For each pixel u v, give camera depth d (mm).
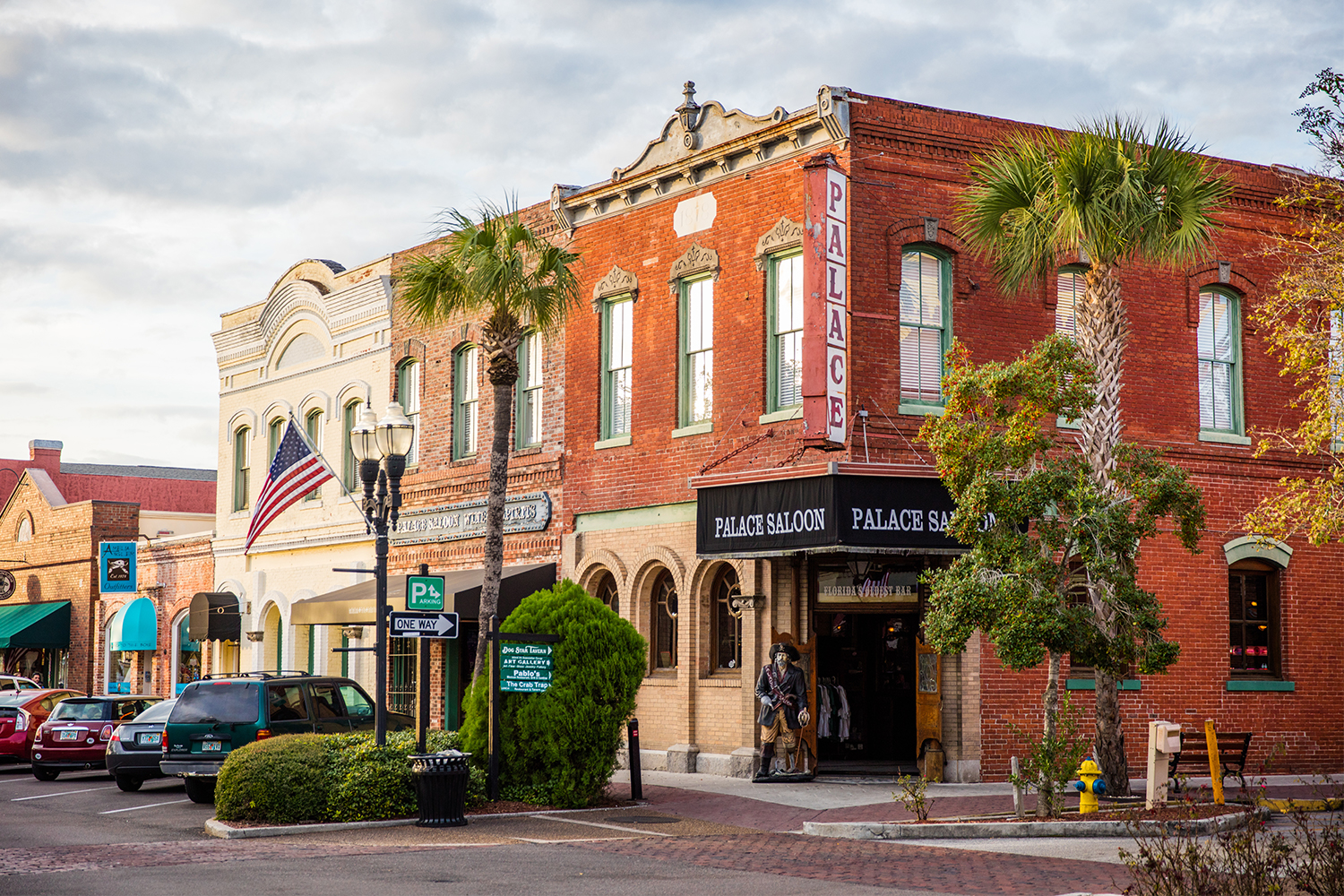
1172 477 16766
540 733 18406
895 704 21891
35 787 23344
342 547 31797
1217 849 12820
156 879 12352
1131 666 21609
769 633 21344
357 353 31641
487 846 14844
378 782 16859
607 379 24922
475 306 20797
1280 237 22500
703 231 23000
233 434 36719
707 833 15977
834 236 19547
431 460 29172
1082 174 17156
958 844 14922
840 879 12500
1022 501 16266
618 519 24281
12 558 48094
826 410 19141
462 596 24266
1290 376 23688
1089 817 15797
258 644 34625
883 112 20531
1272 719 22781
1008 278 18781
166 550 39469
